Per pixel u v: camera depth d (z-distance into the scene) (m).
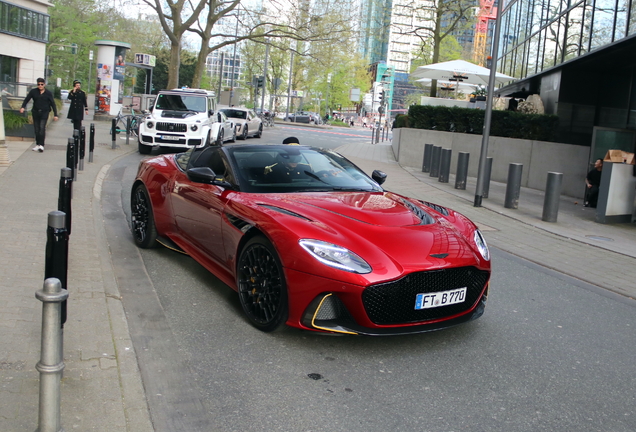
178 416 2.91
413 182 14.71
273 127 42.53
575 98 17.36
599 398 3.47
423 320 3.85
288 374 3.48
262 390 3.26
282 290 3.82
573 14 16.52
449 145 18.83
